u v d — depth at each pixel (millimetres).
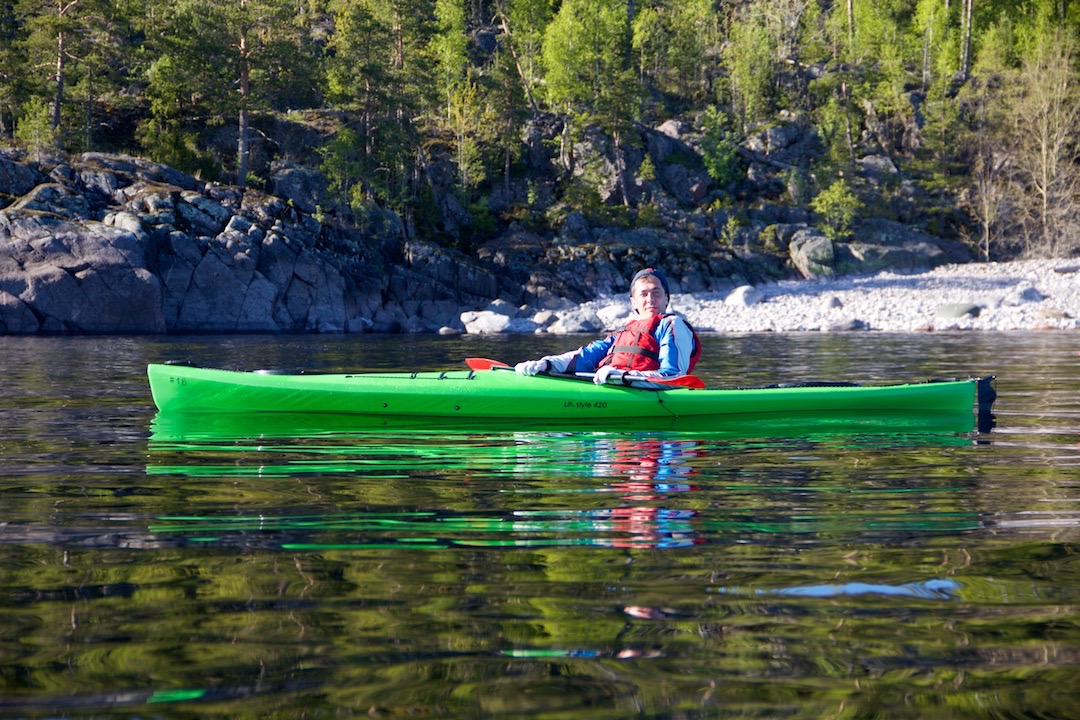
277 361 11422
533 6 55594
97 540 2479
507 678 1538
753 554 2328
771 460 3881
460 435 4668
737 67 50469
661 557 2301
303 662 1604
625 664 1603
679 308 30719
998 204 45438
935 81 52219
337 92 36844
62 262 23500
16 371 9258
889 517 2775
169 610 1877
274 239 27531
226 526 2650
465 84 45875
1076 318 23062
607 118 43000
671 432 4789
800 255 40000
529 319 29031
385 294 30656
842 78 50906
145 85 37406
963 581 2092
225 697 1461
